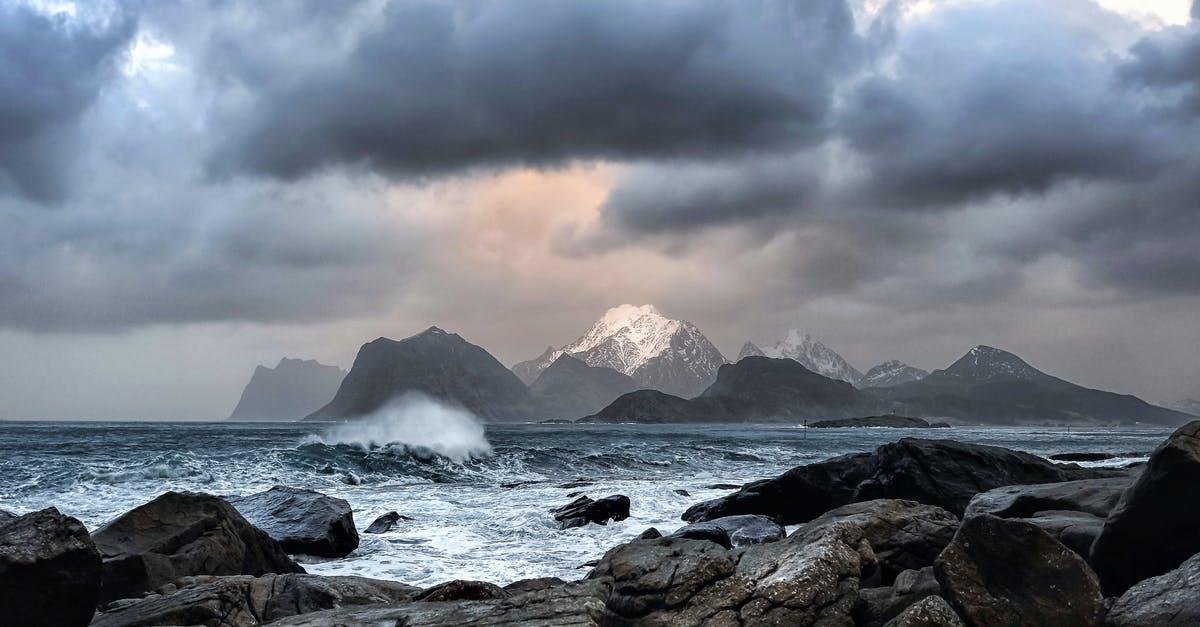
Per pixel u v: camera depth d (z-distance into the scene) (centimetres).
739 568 980
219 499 1454
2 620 970
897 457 2366
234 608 1040
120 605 1085
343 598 1084
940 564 891
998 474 2289
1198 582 841
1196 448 1035
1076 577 864
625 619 923
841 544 1017
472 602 899
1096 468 2488
